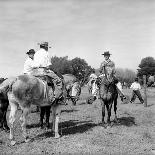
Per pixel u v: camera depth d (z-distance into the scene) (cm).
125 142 1011
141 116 1603
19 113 1619
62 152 881
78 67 6550
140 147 955
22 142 983
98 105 2173
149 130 1218
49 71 1052
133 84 2536
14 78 941
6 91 939
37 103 998
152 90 4619
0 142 977
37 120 1417
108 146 959
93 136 1084
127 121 1430
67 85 1191
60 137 1058
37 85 967
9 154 852
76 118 1498
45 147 930
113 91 1234
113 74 1234
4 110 1119
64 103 1086
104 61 1259
